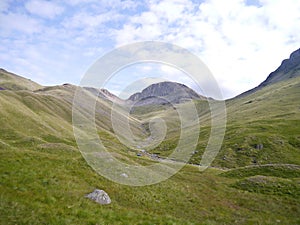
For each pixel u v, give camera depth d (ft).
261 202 98.17
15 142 149.18
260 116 548.31
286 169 149.28
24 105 298.35
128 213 63.31
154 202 79.20
